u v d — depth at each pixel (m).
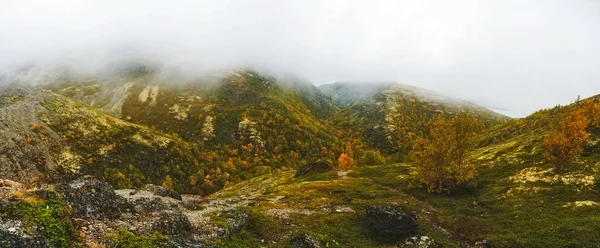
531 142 84.38
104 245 25.72
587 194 47.22
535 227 40.41
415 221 44.00
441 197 63.75
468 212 51.97
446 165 66.75
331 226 47.50
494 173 71.44
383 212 45.78
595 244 33.19
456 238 43.50
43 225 24.06
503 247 37.31
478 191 62.84
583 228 36.69
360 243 41.31
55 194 28.59
